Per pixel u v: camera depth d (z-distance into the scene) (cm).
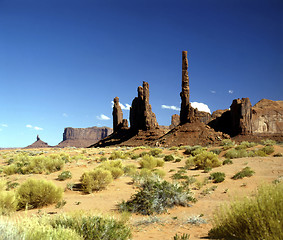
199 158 2023
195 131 8750
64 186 1396
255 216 369
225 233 431
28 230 354
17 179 1656
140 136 11712
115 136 15025
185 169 1956
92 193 1210
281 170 1509
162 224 662
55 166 2031
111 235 461
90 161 2880
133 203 879
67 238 365
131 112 14888
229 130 11362
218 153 3127
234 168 1745
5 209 802
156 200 844
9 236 321
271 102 16600
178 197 895
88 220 487
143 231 597
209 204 888
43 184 1003
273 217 345
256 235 348
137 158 2978
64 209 906
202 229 588
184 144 7912
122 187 1319
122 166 1955
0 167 2511
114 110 18225
